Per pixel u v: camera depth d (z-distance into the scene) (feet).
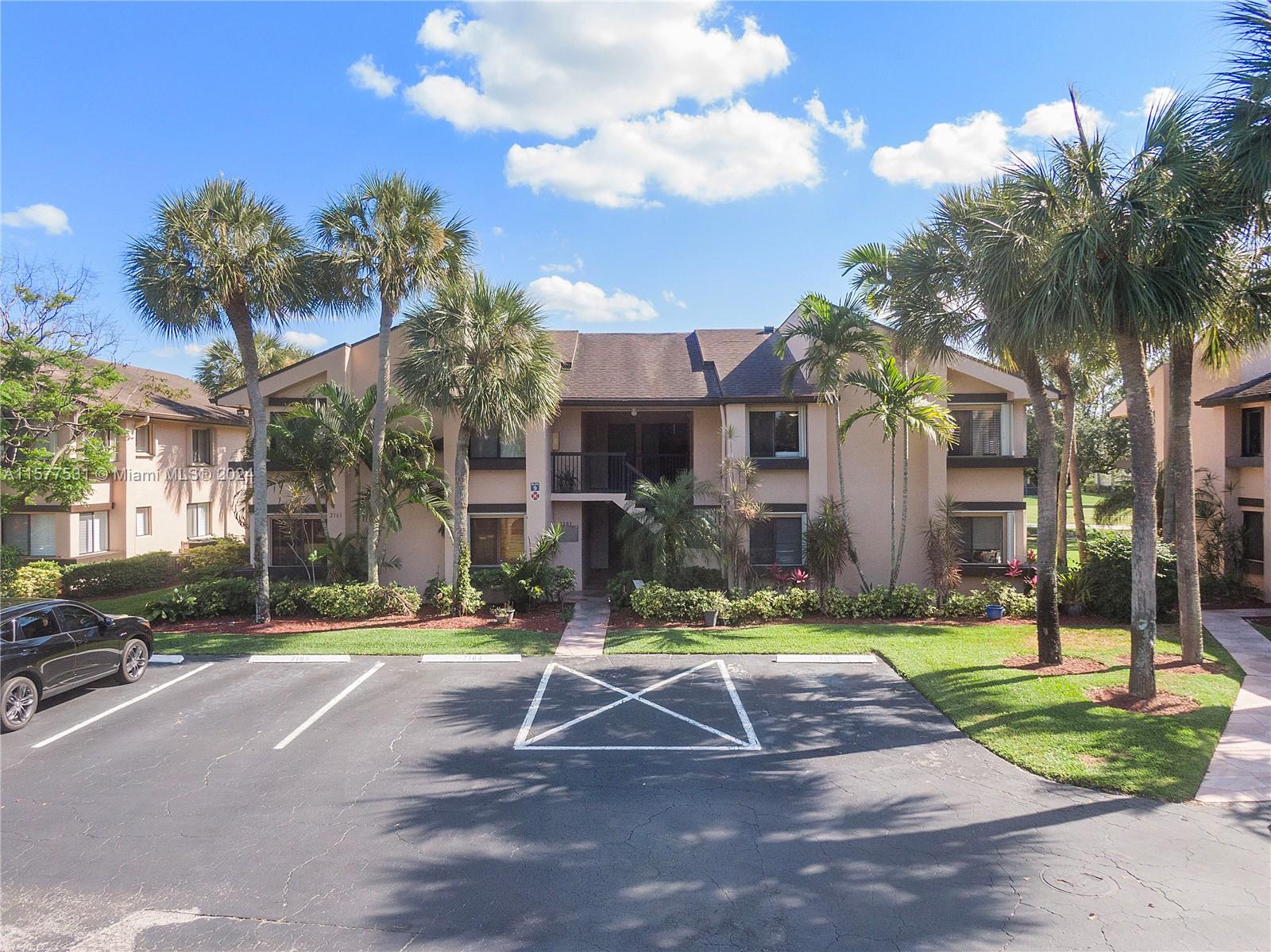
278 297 53.83
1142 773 28.91
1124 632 53.11
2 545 73.87
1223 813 25.90
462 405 54.95
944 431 57.98
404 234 54.65
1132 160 35.19
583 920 19.97
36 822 25.76
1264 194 34.37
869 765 30.45
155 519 91.71
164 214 51.31
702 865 22.77
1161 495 74.69
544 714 37.11
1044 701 37.17
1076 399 103.91
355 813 26.37
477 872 22.44
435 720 36.17
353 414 60.85
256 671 45.01
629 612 60.75
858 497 66.64
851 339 57.21
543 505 66.59
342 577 62.90
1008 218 37.47
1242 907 20.27
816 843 24.07
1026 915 20.01
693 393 68.44
